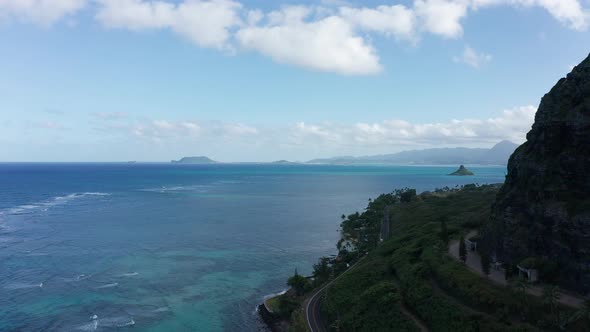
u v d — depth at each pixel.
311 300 107.38
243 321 103.62
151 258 155.50
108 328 96.19
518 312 68.12
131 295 117.25
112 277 131.62
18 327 94.75
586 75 84.38
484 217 127.12
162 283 128.25
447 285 83.88
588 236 70.62
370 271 108.88
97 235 192.50
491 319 68.44
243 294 121.56
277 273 142.00
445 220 141.50
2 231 197.38
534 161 89.00
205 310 109.31
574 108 83.06
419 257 105.19
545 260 77.25
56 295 114.75
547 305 66.31
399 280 97.06
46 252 159.00
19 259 148.38
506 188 99.44
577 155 79.62
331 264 145.75
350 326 85.81
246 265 150.50
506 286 75.88
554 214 78.25
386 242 139.38
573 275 71.94
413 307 83.81
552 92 92.00
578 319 61.28
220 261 154.75
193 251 168.00
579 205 75.38
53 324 96.81
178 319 103.19
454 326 71.00
